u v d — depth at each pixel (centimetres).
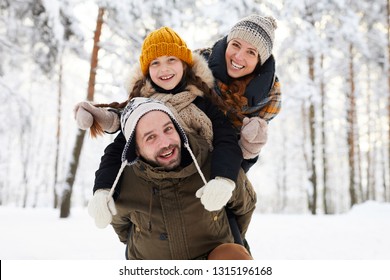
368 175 2780
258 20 308
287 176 3562
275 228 829
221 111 246
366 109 2653
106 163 229
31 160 3591
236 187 234
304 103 1877
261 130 242
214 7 1184
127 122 216
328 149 2864
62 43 1118
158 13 1123
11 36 1158
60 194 1137
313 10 1598
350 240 645
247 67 301
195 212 221
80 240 609
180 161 219
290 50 1655
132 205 225
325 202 2091
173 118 213
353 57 1931
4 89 1162
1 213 1228
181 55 244
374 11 1819
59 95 2205
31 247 525
